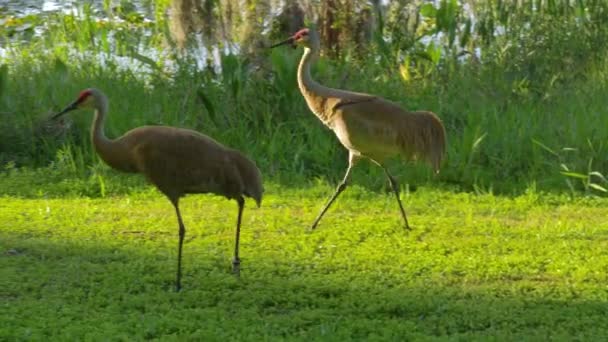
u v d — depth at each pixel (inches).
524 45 853.8
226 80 734.5
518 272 491.5
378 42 805.2
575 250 527.8
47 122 713.0
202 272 483.2
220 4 828.0
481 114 721.6
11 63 840.3
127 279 468.4
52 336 397.1
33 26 975.0
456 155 681.6
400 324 417.1
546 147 665.0
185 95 741.9
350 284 467.8
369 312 434.0
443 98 765.3
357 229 562.9
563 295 458.9
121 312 429.7
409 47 834.2
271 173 677.9
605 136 685.9
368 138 558.9
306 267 494.0
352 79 767.7
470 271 490.3
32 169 688.4
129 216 588.7
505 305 444.1
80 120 706.8
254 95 741.3
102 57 887.7
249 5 818.8
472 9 904.9
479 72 819.4
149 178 465.7
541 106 764.6
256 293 452.8
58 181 666.8
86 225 565.3
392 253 517.7
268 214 594.2
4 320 410.6
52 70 796.6
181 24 831.7
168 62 866.8
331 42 834.2
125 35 927.7
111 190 648.4
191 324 411.5
